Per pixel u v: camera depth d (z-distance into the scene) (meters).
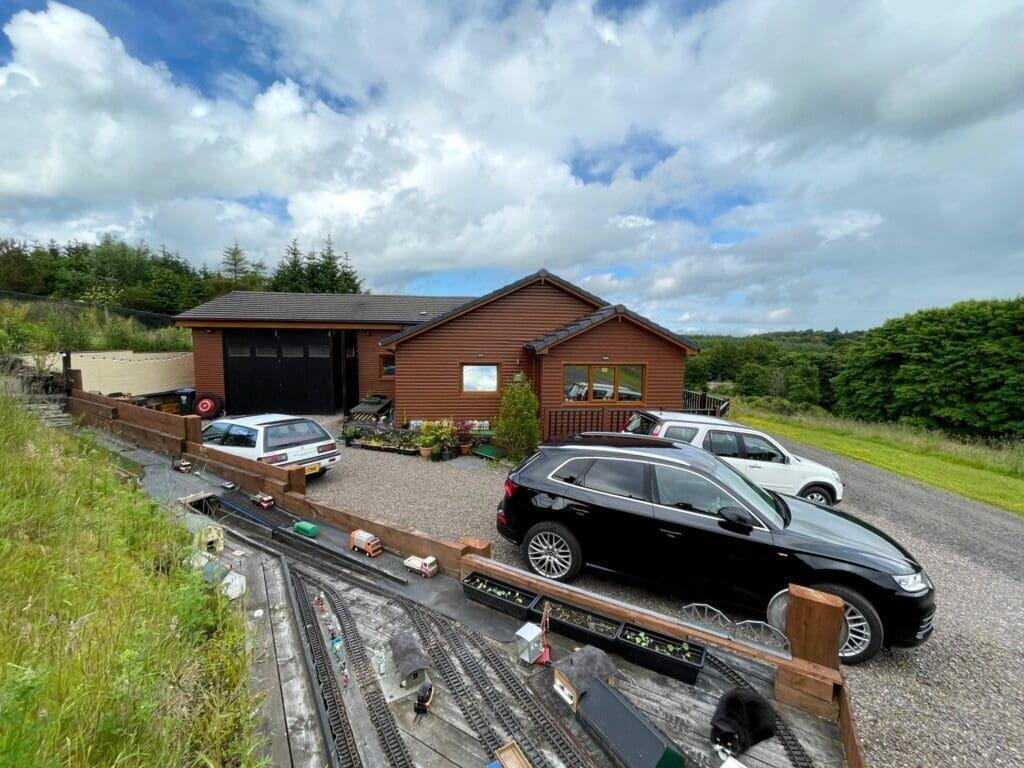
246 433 7.56
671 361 12.28
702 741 2.15
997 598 5.01
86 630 2.21
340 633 2.84
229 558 3.82
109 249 44.03
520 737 2.08
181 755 1.67
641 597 4.47
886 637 3.63
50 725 1.50
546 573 4.71
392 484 8.29
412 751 1.98
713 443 7.12
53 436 5.79
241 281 43.22
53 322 15.25
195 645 2.49
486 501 7.37
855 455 12.69
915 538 6.77
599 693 2.19
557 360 11.91
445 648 2.75
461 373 12.91
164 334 18.27
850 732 2.05
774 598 3.85
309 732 2.03
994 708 3.26
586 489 4.62
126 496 4.03
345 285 42.72
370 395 16.58
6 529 2.96
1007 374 23.05
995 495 9.19
